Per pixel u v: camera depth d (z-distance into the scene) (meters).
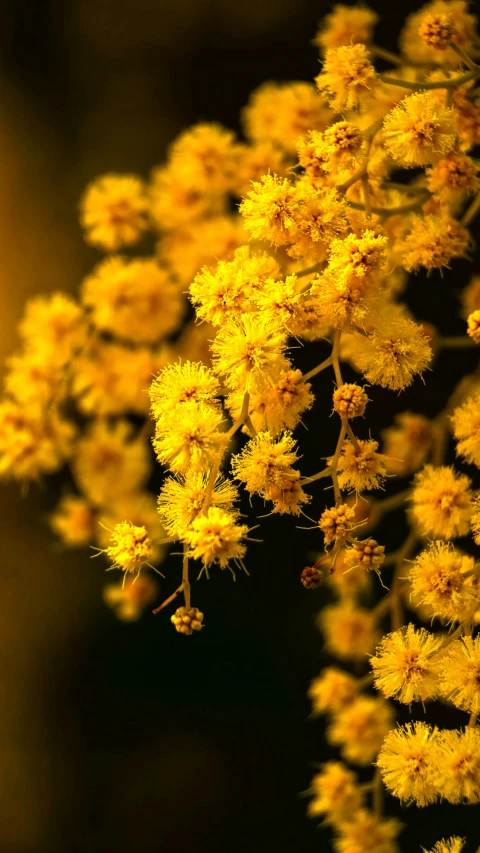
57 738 0.41
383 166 0.34
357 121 0.34
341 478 0.32
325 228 0.32
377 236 0.32
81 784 0.41
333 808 0.36
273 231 0.32
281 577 0.41
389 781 0.32
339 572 0.37
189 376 0.31
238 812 0.40
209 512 0.31
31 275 0.41
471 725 0.32
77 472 0.37
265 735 0.41
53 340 0.36
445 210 0.34
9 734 0.41
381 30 0.40
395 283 0.35
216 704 0.41
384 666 0.32
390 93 0.34
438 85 0.33
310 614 0.41
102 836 0.40
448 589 0.32
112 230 0.36
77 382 0.37
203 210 0.36
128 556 0.31
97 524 0.37
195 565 0.41
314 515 0.40
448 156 0.33
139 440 0.37
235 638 0.41
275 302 0.31
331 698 0.36
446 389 0.40
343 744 0.37
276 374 0.31
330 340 0.33
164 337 0.37
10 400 0.37
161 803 0.41
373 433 0.40
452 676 0.32
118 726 0.41
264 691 0.41
